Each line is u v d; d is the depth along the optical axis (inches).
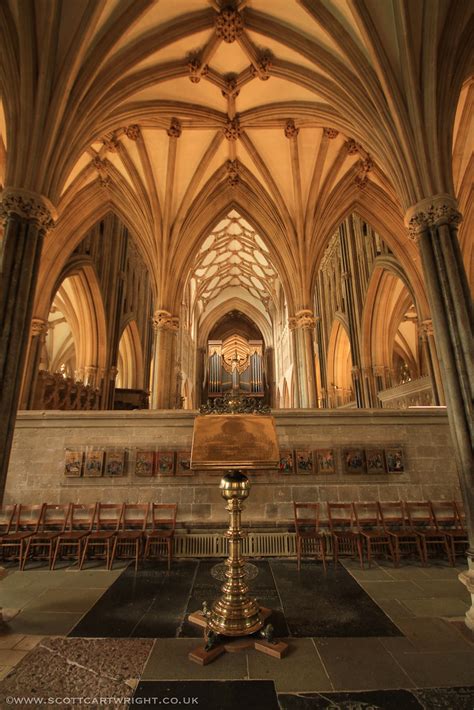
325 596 203.8
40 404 491.2
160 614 180.5
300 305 517.0
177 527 289.0
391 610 185.9
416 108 274.2
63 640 155.6
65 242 513.3
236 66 393.1
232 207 554.9
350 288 763.4
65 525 275.0
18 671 133.3
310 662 140.0
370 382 692.7
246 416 177.5
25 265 232.5
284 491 299.3
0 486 196.9
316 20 316.8
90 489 298.4
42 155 255.1
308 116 417.7
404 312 719.7
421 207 257.0
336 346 879.1
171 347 507.5
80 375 685.3
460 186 445.7
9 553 272.5
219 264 1127.0
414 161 271.7
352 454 306.3
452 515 297.1
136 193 503.5
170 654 144.6
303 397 496.4
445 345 224.8
